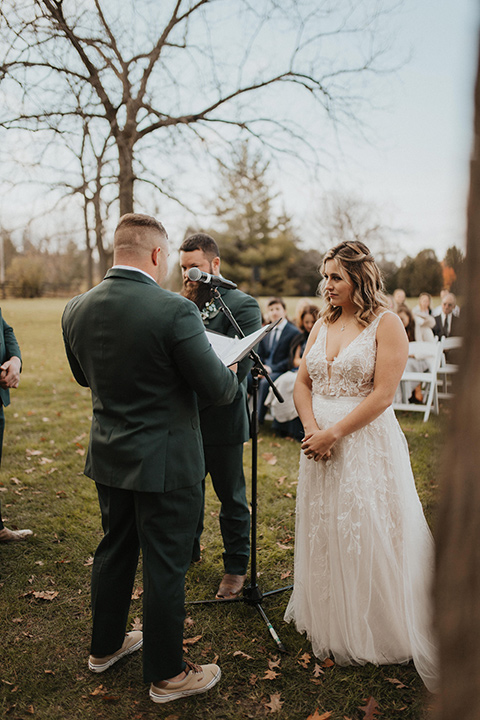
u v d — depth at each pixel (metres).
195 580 2.91
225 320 2.74
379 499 2.19
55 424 6.30
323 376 2.35
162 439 1.86
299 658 2.28
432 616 0.75
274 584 2.88
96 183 6.02
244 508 2.83
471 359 0.69
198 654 2.32
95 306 1.89
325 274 2.40
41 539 3.34
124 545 2.07
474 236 0.68
